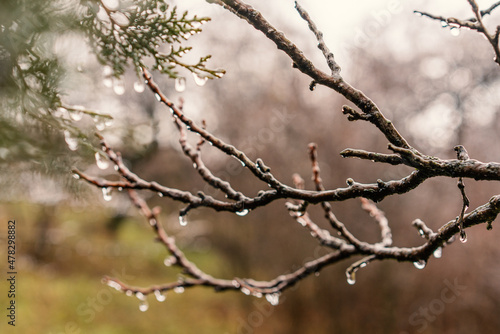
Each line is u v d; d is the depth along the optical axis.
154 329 9.68
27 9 1.20
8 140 1.38
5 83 1.30
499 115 8.73
